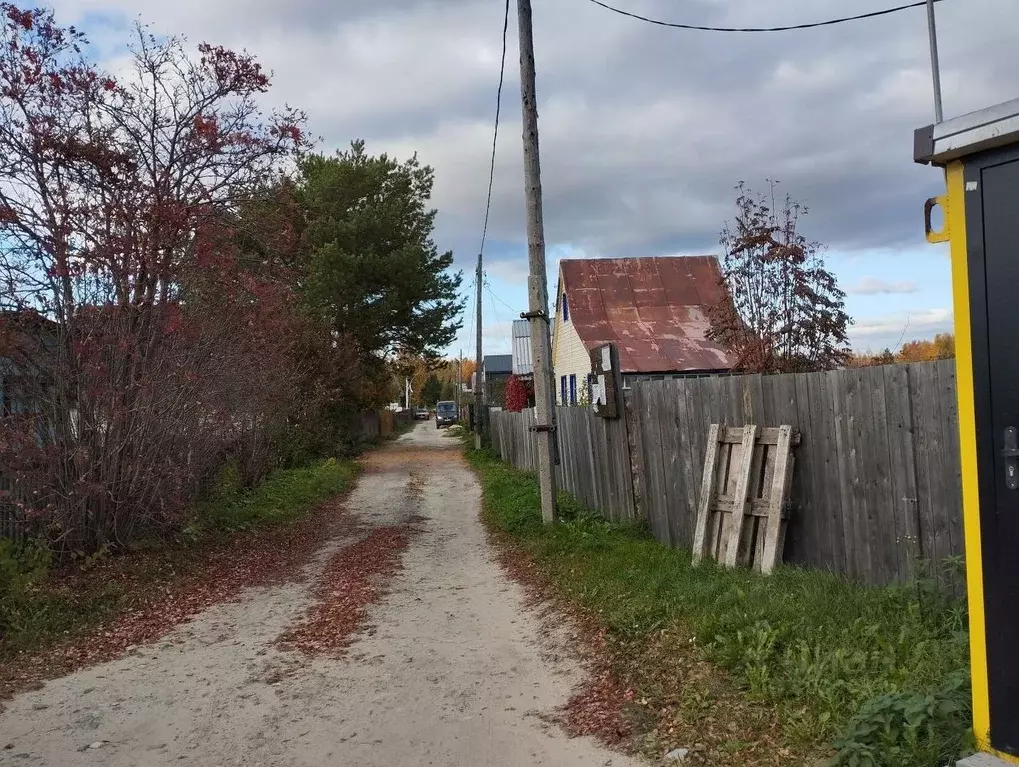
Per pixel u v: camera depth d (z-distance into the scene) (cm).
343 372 2594
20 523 859
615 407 970
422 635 659
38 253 838
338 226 2866
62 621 701
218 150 965
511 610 730
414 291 3070
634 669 513
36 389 864
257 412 1554
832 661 425
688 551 779
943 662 395
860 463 558
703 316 2262
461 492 1748
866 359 1280
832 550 590
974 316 294
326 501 1630
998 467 288
